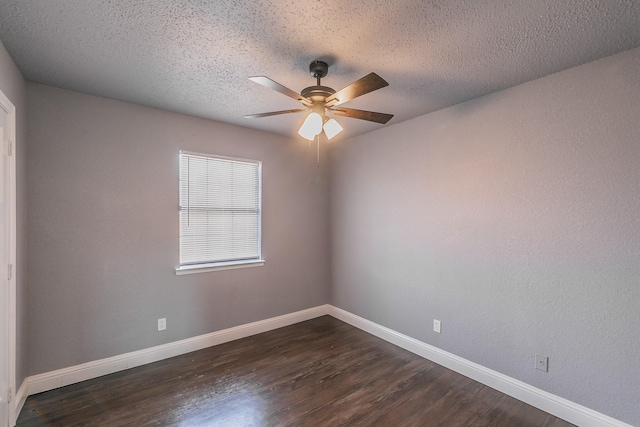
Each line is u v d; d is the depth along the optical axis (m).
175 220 2.95
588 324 1.98
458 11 1.50
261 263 3.53
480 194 2.53
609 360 1.90
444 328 2.80
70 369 2.43
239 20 1.58
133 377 2.55
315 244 4.05
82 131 2.48
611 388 1.89
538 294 2.20
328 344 3.25
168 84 2.34
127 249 2.70
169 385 2.44
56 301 2.38
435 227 2.87
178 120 2.96
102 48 1.85
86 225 2.50
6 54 1.84
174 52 1.89
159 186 2.86
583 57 1.91
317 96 1.91
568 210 2.06
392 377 2.60
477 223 2.55
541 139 2.18
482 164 2.52
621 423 1.85
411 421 2.04
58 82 2.29
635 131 1.80
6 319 1.85
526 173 2.26
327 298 4.15
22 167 2.16
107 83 2.32
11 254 1.90
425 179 2.96
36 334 2.30
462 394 2.36
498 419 2.08
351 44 1.80
